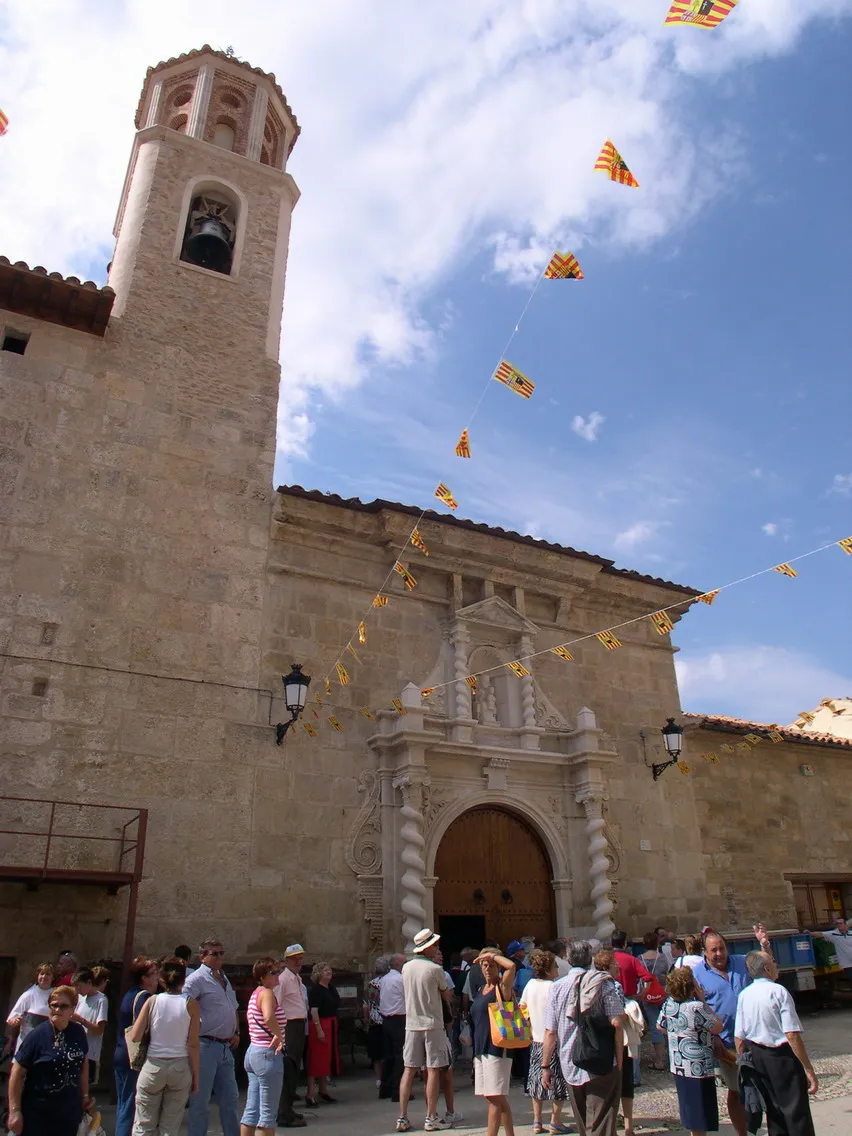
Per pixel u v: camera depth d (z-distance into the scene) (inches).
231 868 428.8
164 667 448.8
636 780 606.9
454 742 517.0
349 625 522.6
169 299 548.1
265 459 528.7
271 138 714.2
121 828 407.8
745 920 613.3
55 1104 209.6
